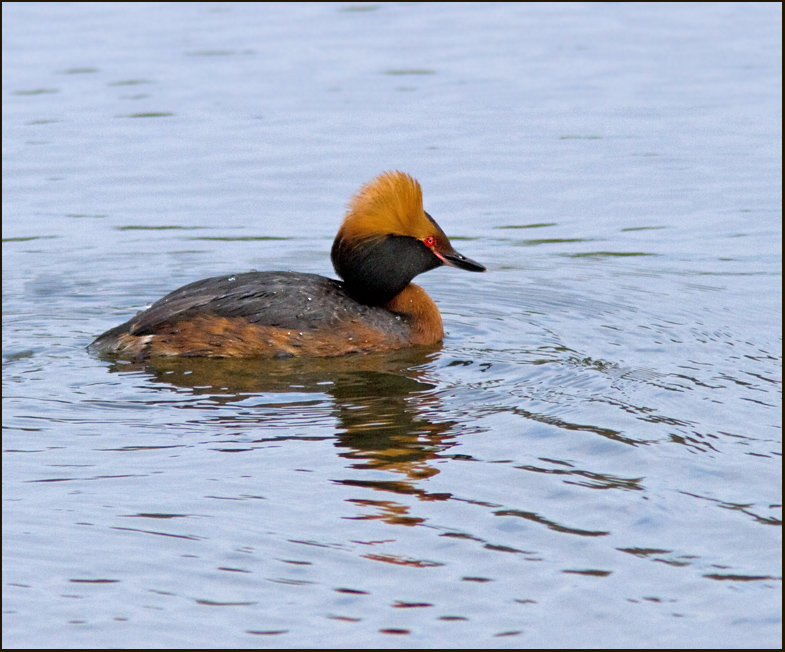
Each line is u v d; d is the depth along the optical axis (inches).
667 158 900.0
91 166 896.3
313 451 411.8
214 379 501.0
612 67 1123.3
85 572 331.0
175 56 1149.1
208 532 351.9
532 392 476.4
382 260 564.4
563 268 701.3
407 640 300.0
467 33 1239.5
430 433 429.1
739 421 440.5
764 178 852.0
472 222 788.6
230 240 757.3
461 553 339.0
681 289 650.2
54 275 685.3
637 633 302.5
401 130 968.3
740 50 1167.0
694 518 358.6
